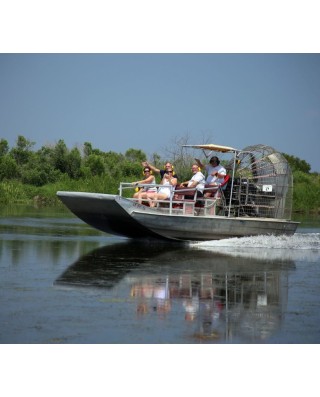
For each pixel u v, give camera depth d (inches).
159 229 1030.4
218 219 1067.3
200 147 1103.0
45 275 730.8
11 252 917.8
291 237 1164.5
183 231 1051.9
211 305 601.3
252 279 745.6
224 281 725.9
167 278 731.4
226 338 493.7
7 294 621.6
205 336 497.0
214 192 1098.7
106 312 560.1
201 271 790.5
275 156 1155.9
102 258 877.2
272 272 802.8
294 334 508.1
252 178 1137.4
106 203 986.1
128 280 709.9
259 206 1135.6
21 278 708.7
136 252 951.0
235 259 914.1
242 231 1101.1
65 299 605.6
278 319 553.3
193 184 1085.8
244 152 1119.6
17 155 3831.2
